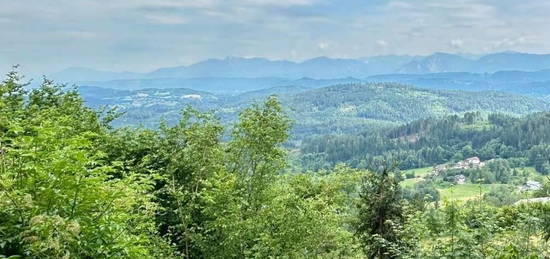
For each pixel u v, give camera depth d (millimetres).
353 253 21875
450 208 11148
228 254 20406
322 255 20828
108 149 23141
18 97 23328
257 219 19703
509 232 11594
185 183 23359
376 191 22078
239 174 23047
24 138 8141
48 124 10984
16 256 6629
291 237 19203
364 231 21828
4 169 7738
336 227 20891
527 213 11867
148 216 13898
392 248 12914
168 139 24266
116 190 8617
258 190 22453
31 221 6785
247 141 22922
